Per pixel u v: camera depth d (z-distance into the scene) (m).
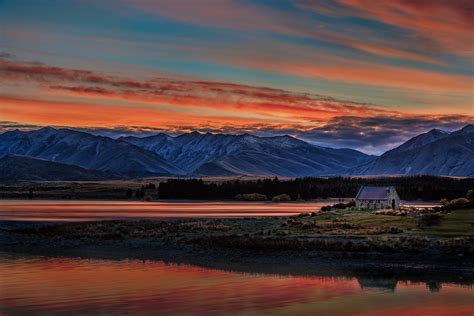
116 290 49.81
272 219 116.88
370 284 52.06
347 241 71.81
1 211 169.62
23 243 83.94
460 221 83.19
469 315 41.03
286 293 48.38
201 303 44.72
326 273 57.62
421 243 67.00
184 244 78.62
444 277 54.97
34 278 55.62
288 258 65.88
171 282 53.19
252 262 64.50
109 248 78.12
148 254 72.25
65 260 68.12
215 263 64.50
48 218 134.62
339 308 42.84
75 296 46.88
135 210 180.38
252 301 45.19
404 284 52.12
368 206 135.62
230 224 104.06
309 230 85.31
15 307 43.53
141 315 40.97
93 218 134.75
